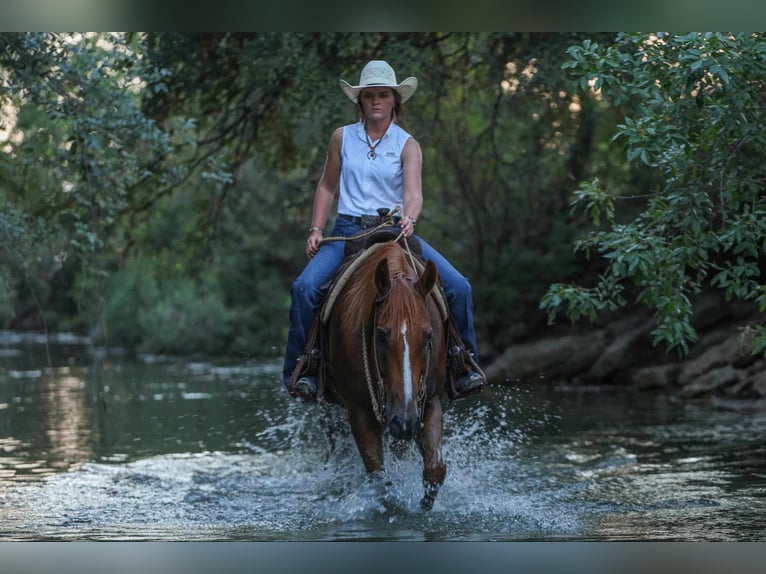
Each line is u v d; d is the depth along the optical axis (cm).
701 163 709
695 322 1412
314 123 1220
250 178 1789
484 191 1806
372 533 561
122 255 1428
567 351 1521
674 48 686
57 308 2920
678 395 1300
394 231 605
